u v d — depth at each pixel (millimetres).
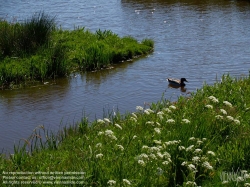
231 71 21641
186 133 10328
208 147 9781
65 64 21234
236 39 27625
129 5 39031
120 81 20453
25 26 23125
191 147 9102
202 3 39156
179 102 14344
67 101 17906
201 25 31375
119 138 11125
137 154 10148
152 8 37531
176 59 23750
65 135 13133
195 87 19547
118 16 34656
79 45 24000
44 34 23094
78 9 37531
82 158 9906
